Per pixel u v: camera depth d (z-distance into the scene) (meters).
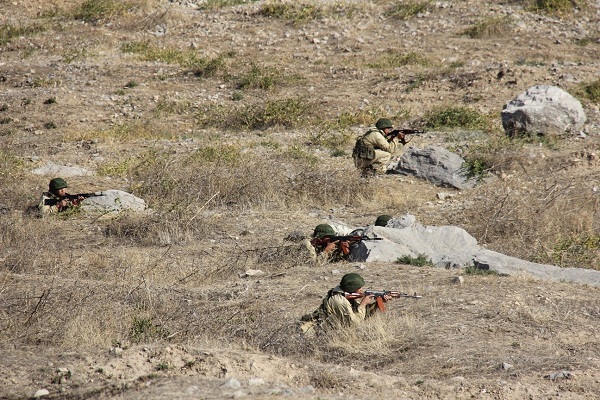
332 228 45.12
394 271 41.00
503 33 106.69
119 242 50.56
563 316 33.81
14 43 107.31
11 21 114.38
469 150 68.50
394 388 26.64
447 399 26.09
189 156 68.88
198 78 97.31
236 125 83.62
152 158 67.94
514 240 49.66
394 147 64.69
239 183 60.19
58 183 56.12
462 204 59.06
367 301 32.22
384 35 109.75
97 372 26.98
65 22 114.81
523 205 54.09
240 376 26.42
